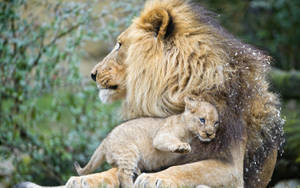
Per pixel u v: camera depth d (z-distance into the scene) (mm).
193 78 8938
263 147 9680
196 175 8234
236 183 8531
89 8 17562
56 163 17469
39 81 17359
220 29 9609
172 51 9156
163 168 8812
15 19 17203
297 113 20031
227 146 8578
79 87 18203
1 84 17188
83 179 8414
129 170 8656
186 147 8180
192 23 9312
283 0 27000
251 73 9398
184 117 8594
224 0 27109
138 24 9664
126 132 8789
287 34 27125
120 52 9859
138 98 9328
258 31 27000
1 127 17281
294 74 20688
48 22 17875
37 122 18406
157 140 8438
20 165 17188
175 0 9672
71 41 17281
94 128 18094
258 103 9414
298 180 16078
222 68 8922
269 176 10250
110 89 9898
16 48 17375
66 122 19219
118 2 18094
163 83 9078
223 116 8688
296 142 16172
